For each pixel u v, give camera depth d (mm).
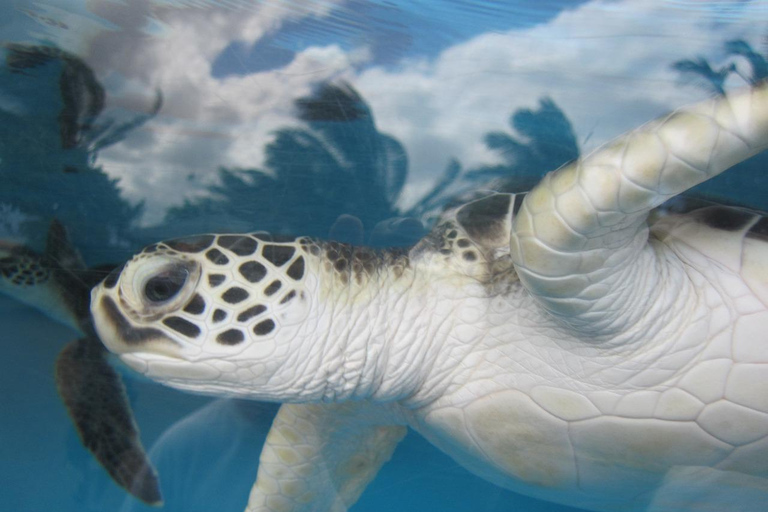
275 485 334
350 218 267
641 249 224
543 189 208
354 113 244
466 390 281
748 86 184
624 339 241
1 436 338
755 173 252
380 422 332
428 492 347
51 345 330
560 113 232
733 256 239
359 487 350
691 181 194
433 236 276
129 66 236
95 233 278
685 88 216
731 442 252
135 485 328
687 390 247
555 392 262
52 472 336
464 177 260
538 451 278
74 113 247
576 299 225
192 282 249
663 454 261
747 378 240
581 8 231
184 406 335
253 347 254
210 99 241
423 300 275
